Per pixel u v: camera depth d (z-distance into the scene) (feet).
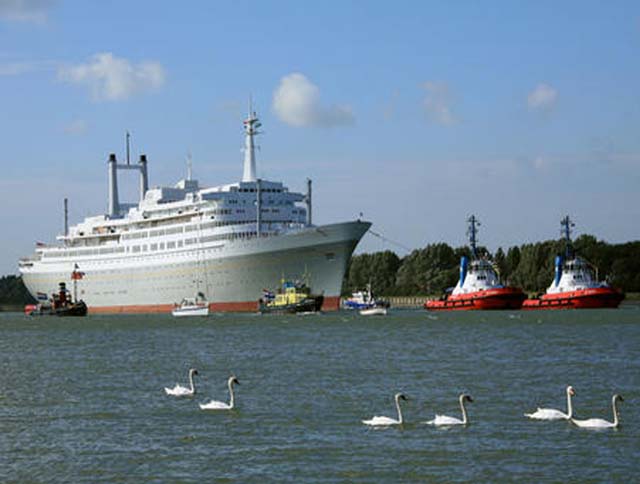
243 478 160.25
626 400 235.61
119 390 268.00
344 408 225.15
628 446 178.40
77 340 498.69
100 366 342.23
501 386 263.49
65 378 303.07
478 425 199.82
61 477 163.84
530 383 269.64
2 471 168.45
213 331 549.13
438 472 161.99
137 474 164.45
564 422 201.46
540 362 330.75
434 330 526.98
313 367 321.52
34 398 253.65
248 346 426.92
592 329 515.91
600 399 237.25
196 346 433.89
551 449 176.65
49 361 369.09
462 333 497.46
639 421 203.62
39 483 160.45
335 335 495.00
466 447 179.01
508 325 564.71
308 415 215.72
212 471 165.27
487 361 336.70
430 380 279.08
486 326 560.20
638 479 156.66
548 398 239.50
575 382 271.08
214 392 258.78
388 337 472.85
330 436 190.80
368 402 234.58
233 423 207.10
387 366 321.73
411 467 165.27
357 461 169.89
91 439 193.36
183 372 315.58
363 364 329.72
